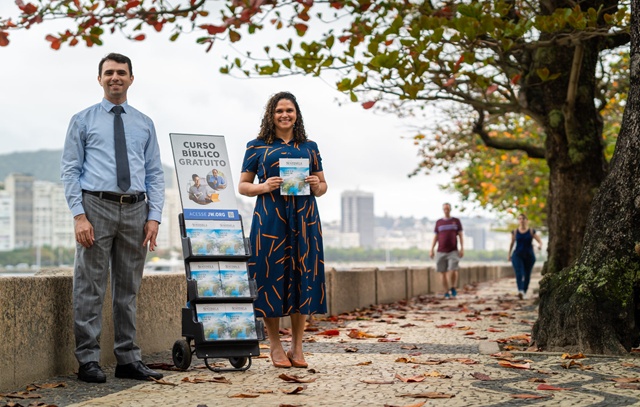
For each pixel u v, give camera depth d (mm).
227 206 7844
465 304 18125
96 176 7137
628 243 8844
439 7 12570
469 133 23828
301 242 7828
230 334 7621
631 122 8945
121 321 7316
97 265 7133
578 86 15055
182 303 9930
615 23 11320
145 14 9133
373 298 18094
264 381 6988
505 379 6977
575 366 7668
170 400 6086
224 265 7738
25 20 8398
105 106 7297
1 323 6559
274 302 7801
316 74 11539
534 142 26562
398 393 6305
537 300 17484
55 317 7410
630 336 8719
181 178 7754
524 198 32000
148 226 7352
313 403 5918
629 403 5848
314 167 8086
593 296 8758
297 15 9922
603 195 9102
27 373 6926
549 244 15844
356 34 11539
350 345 9781
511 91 15188
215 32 8656
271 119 8016
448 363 8008
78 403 5996
